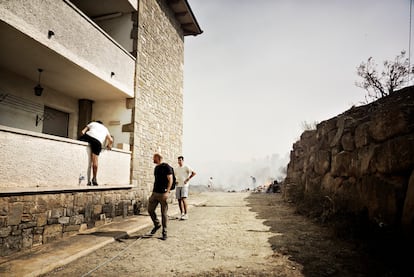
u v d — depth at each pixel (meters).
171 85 11.94
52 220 5.07
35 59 6.06
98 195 6.50
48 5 5.47
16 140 4.45
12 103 6.90
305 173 11.02
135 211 8.34
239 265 3.97
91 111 9.09
